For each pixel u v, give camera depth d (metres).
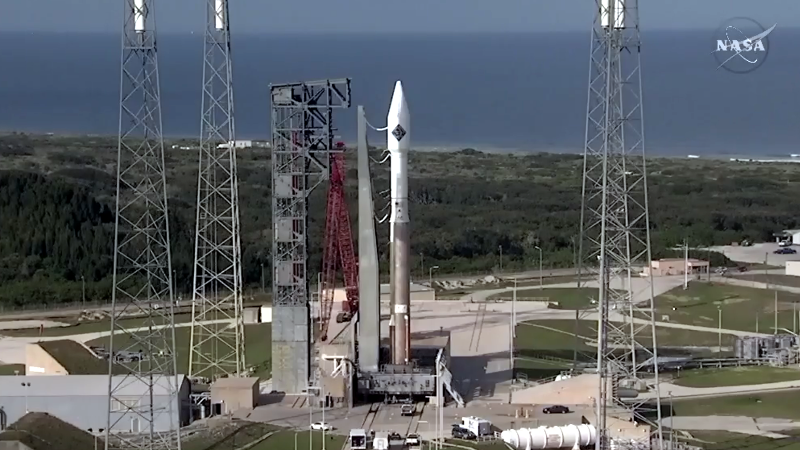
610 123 105.81
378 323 126.19
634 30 103.75
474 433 111.69
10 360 145.00
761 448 109.69
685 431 114.75
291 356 127.69
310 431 113.62
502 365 140.62
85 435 106.62
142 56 99.81
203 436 111.00
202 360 142.25
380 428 115.00
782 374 138.12
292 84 126.44
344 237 140.50
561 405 121.00
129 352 140.38
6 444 98.88
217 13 130.25
